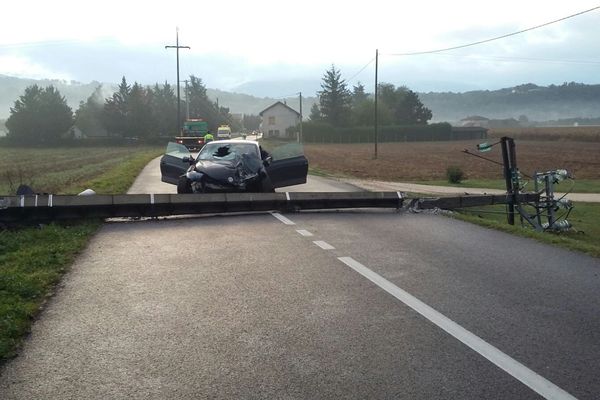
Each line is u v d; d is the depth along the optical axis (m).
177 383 3.94
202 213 11.59
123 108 89.75
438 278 6.80
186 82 73.94
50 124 83.00
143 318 5.29
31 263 7.25
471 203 13.77
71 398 3.73
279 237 9.41
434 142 103.50
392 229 10.43
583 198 20.62
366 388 3.85
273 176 13.85
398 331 4.94
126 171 24.03
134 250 8.29
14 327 4.85
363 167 36.56
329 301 5.82
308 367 4.19
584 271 7.24
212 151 14.16
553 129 135.88
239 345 4.62
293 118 129.25
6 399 3.71
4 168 35.00
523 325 5.11
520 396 3.74
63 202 10.34
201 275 6.86
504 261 7.80
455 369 4.15
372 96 130.12
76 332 4.92
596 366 4.22
